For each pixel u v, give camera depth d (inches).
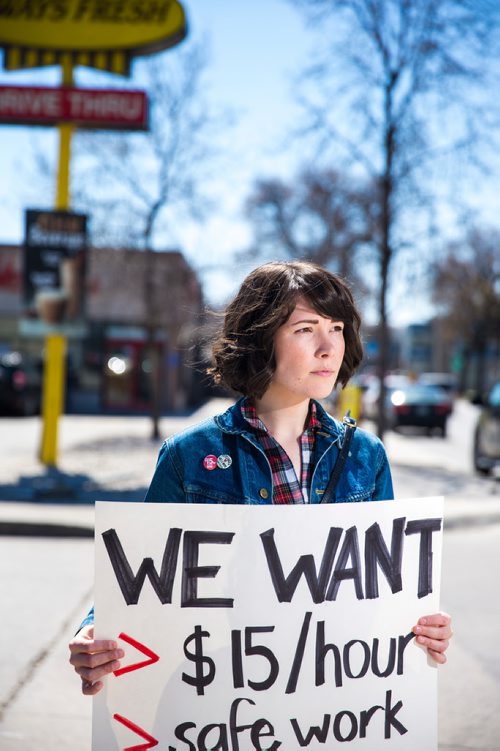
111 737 65.9
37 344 1069.1
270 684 66.5
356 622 67.7
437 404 895.7
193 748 65.9
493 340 2352.4
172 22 430.9
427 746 69.0
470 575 232.8
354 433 73.4
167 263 602.2
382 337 440.5
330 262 671.1
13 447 557.9
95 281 978.1
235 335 69.7
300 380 67.9
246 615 66.3
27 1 439.5
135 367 1037.8
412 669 69.0
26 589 210.1
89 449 548.1
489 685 149.3
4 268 1043.9
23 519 284.0
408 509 69.5
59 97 431.5
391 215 422.6
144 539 66.1
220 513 66.3
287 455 70.4
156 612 65.9
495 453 467.5
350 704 67.4
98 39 437.4
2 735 124.3
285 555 66.7
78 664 65.4
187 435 71.3
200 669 66.1
